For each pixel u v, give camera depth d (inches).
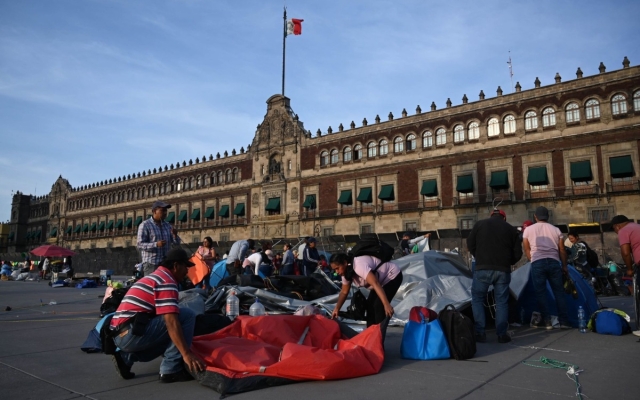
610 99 1605.6
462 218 1868.8
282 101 2539.4
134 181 3309.5
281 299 404.5
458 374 234.2
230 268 646.5
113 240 3385.8
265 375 213.9
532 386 210.8
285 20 2573.8
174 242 412.2
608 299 675.4
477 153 1861.5
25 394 209.8
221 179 2775.6
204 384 216.1
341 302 303.3
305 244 764.6
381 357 246.1
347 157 2268.7
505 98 1814.7
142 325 220.1
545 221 383.6
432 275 477.1
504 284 322.7
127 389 217.9
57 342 342.0
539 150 1726.1
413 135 2058.3
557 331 365.1
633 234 344.8
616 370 238.5
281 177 2469.2
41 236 4116.6
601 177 1595.7
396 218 2047.2
